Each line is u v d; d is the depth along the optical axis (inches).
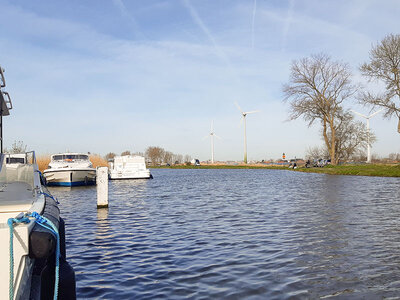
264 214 529.3
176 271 272.5
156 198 785.6
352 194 778.2
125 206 653.3
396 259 292.2
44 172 1083.9
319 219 474.9
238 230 416.8
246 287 237.9
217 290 233.9
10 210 152.2
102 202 634.2
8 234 105.3
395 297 218.4
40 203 166.9
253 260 297.0
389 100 1547.7
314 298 218.8
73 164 1164.5
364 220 462.0
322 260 293.1
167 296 225.6
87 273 270.8
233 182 1298.0
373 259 293.3
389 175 1398.9
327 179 1333.7
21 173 325.4
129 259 306.0
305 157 2920.8
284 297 221.1
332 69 2069.4
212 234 398.3
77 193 916.0
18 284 109.1
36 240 112.0
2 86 241.8
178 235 396.8
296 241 356.5
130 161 1505.9
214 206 634.8
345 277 253.3
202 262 294.2
